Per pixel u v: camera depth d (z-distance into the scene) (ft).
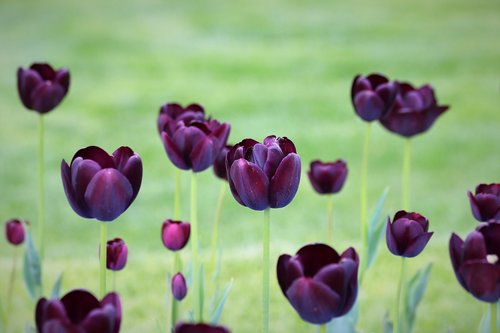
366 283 14.64
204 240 17.06
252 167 4.78
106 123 26.63
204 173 21.71
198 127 5.90
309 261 4.43
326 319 4.29
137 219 18.70
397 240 5.56
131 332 12.65
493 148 23.57
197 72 32.58
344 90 29.76
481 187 6.16
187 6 42.93
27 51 35.12
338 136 24.84
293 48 35.76
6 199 20.29
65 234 18.03
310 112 27.37
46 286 15.11
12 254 17.06
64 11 41.32
